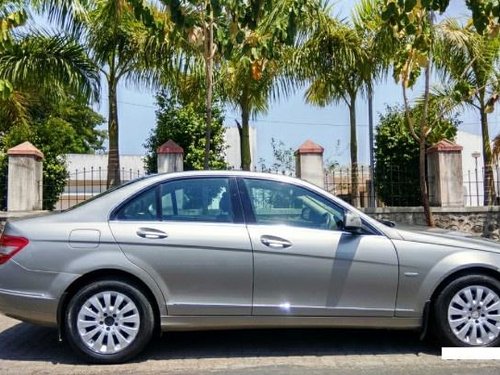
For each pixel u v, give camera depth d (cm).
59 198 1435
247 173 533
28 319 494
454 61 1122
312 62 1175
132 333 494
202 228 504
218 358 514
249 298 498
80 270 489
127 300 495
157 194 519
